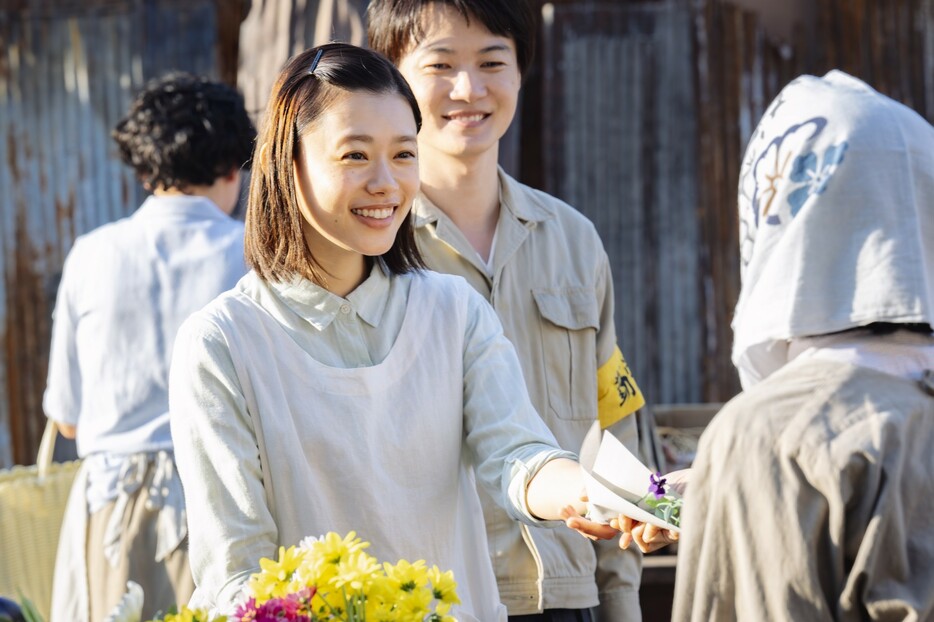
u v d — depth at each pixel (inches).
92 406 251.4
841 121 143.9
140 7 427.2
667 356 418.3
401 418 159.5
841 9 416.2
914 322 137.3
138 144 261.9
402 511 157.4
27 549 270.7
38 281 433.4
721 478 129.3
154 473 244.4
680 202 417.7
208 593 148.6
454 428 163.9
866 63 415.8
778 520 125.0
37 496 273.0
